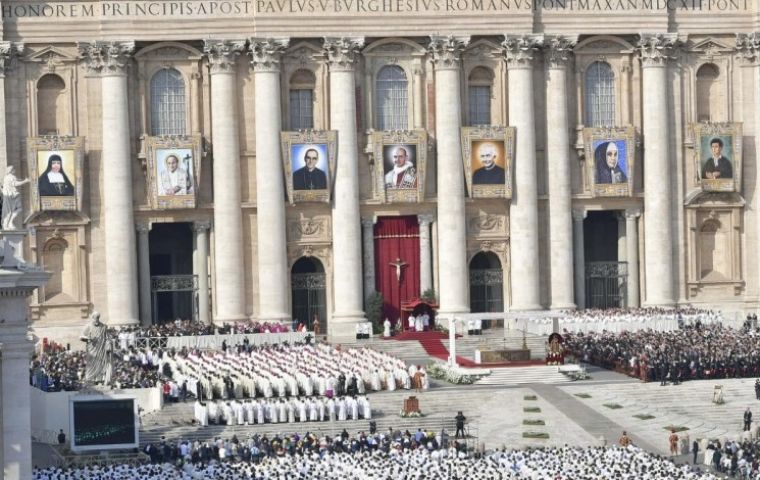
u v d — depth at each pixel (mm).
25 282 184625
